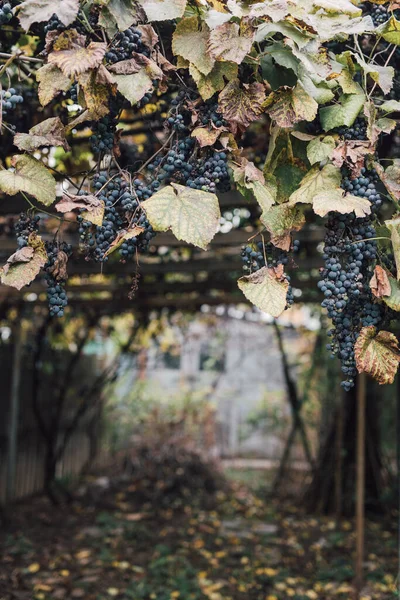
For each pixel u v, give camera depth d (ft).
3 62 7.68
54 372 25.45
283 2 5.79
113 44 5.96
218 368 38.75
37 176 5.88
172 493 25.00
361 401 14.87
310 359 27.35
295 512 22.97
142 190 6.24
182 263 15.06
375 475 22.44
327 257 6.10
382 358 5.92
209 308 24.86
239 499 25.31
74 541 18.25
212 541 18.63
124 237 5.78
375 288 5.84
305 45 6.00
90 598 13.70
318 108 6.59
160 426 29.01
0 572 15.16
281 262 6.41
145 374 35.01
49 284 6.12
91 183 6.79
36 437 24.70
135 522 20.77
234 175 6.19
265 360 36.76
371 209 6.28
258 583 14.87
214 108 6.29
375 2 6.59
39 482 24.90
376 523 21.22
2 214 10.39
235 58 5.82
